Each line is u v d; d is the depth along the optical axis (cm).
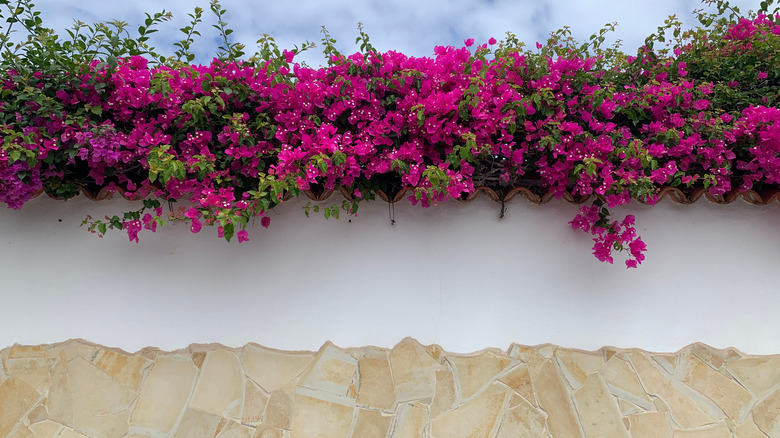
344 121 206
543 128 203
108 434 200
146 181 200
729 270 222
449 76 202
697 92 215
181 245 215
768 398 210
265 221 205
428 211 220
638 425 204
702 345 215
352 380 206
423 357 209
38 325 210
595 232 212
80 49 195
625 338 215
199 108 185
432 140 193
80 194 215
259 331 211
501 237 219
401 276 215
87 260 213
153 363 208
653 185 200
